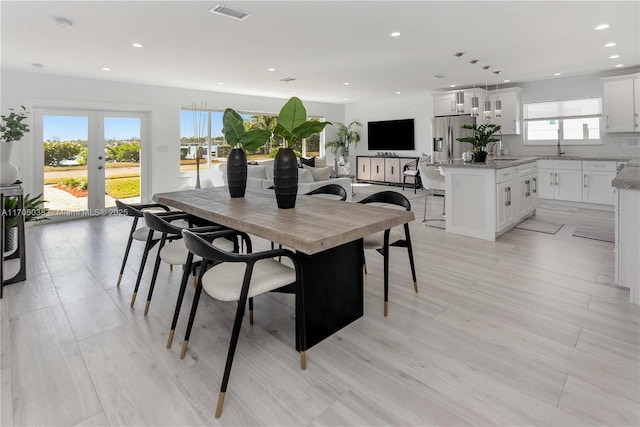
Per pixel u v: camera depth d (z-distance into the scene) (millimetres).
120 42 3885
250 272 1639
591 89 6191
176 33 3621
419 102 8836
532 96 6863
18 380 1744
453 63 5117
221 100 7531
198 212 2455
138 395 1646
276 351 2010
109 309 2520
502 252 3734
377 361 1894
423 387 1682
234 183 2895
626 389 1631
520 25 3582
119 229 5016
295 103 2301
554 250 3777
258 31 3598
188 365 1876
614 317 2309
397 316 2385
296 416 1515
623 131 5781
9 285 2947
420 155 8961
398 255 3686
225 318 2404
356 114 10250
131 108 6242
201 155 7289
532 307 2475
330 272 2117
